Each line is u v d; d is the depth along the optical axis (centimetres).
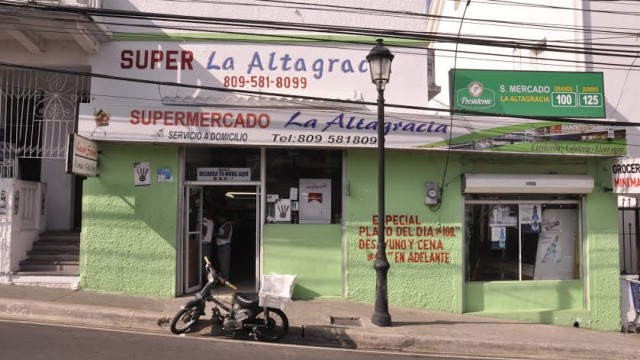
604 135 1166
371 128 1104
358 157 1158
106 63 1153
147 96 1153
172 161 1122
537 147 1147
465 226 1189
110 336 815
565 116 1168
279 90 1178
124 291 1098
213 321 869
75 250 1180
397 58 1208
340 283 1144
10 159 1153
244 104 1120
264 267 1138
